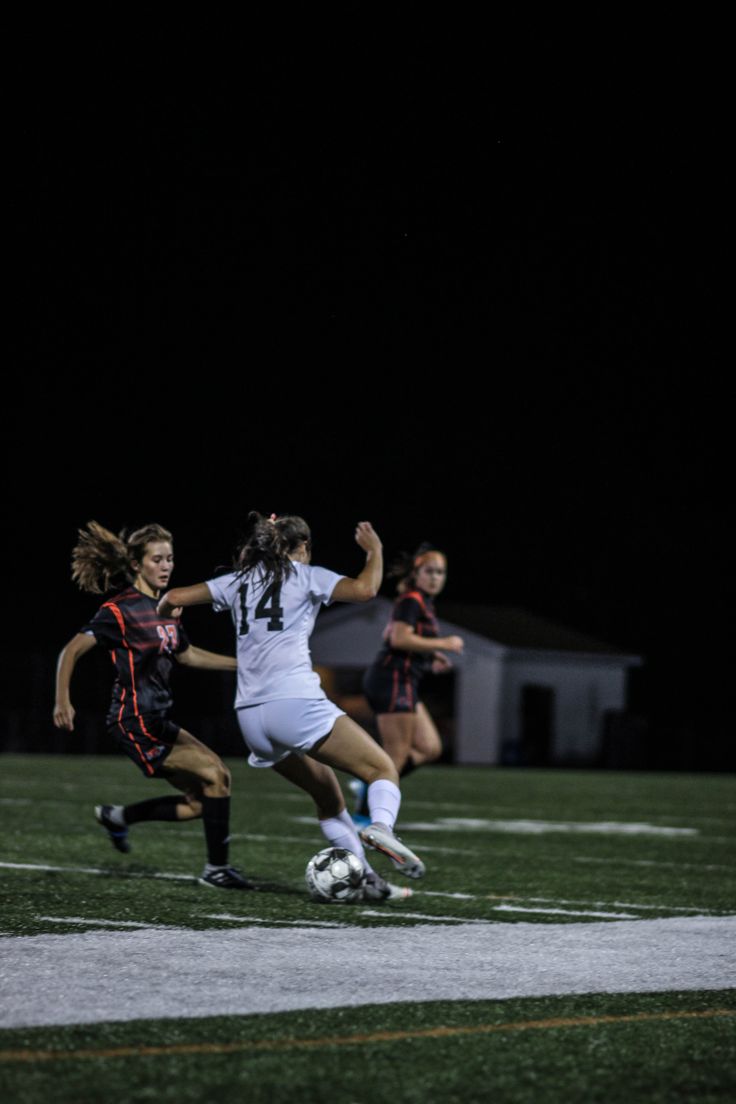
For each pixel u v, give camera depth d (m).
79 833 46.38
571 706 168.50
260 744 29.28
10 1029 17.55
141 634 32.41
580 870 39.94
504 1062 17.02
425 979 21.38
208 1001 19.31
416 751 43.88
